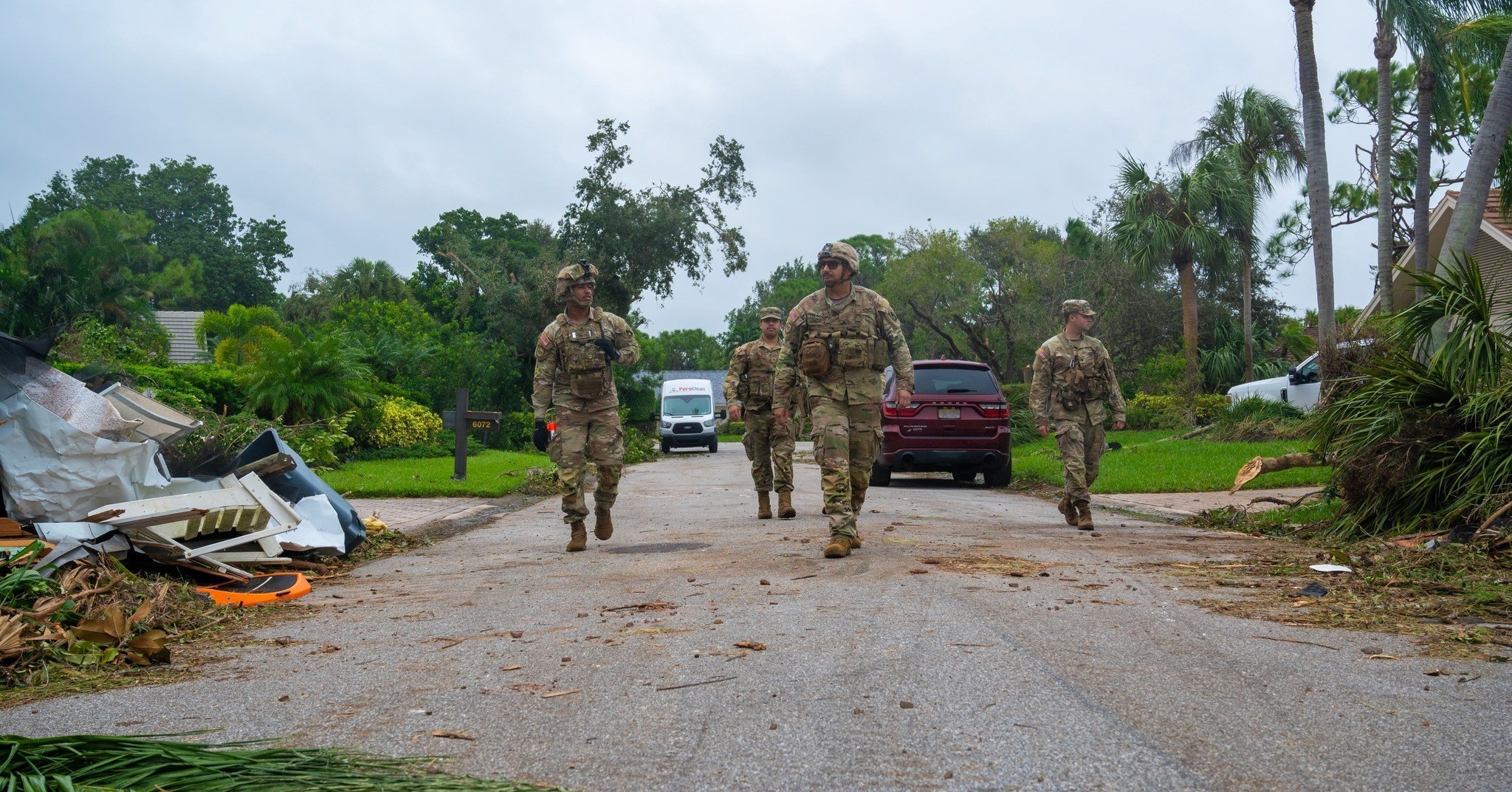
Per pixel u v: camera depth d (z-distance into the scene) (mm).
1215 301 41406
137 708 3104
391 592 5430
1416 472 6688
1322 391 10727
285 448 6828
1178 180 32250
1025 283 42969
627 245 38000
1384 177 15727
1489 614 4277
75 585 4453
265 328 22547
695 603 4668
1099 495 11438
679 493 12734
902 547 6566
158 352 28766
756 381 8930
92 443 5496
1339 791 2268
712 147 39094
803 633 3938
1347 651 3641
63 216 30141
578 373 6934
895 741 2629
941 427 13133
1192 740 2617
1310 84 13906
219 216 72938
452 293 45844
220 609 4871
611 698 3100
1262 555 6266
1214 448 17219
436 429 23172
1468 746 2564
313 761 2328
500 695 3160
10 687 3400
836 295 6535
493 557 6836
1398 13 12938
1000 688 3117
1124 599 4672
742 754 2549
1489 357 6816
